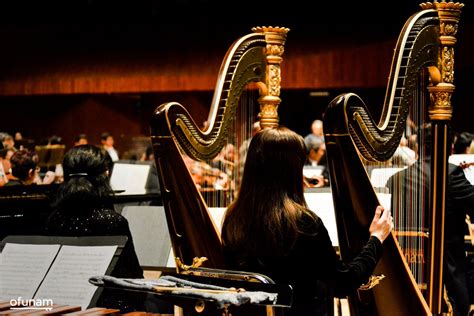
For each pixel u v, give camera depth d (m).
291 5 24.56
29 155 13.12
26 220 11.22
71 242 7.16
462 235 8.61
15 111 28.42
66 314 5.76
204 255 6.97
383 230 6.30
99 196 7.84
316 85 24.30
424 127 8.52
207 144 7.40
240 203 5.97
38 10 27.20
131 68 26.44
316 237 5.78
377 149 6.63
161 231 9.59
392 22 23.52
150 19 26.27
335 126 6.38
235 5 25.31
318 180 12.80
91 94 27.75
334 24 24.09
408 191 8.58
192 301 5.39
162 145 6.93
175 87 26.00
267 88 8.68
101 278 5.32
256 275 5.30
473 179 9.51
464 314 8.52
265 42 8.66
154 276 12.53
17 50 27.52
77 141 24.34
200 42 25.80
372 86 23.84
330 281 5.86
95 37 26.80
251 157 5.94
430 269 7.48
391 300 6.71
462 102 22.61
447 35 7.41
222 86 7.85
